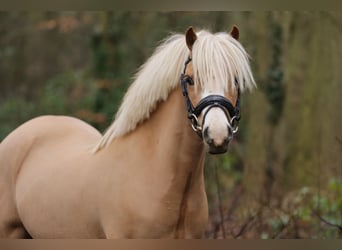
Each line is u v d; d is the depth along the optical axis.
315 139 14.88
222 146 6.15
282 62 15.96
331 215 11.08
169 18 20.36
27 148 8.52
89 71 24.39
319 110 14.97
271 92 16.02
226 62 6.53
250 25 16.75
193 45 6.69
